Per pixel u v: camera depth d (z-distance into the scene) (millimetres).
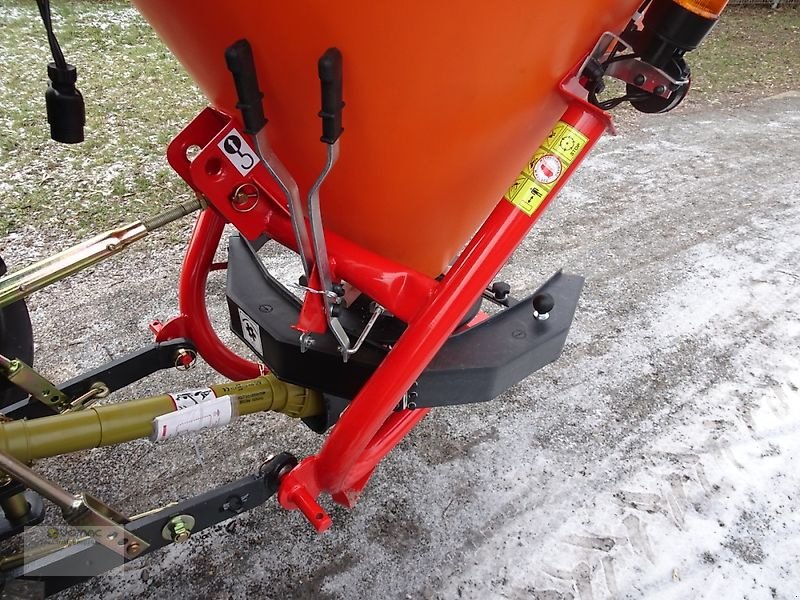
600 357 2795
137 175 3885
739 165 4945
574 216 4000
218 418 1464
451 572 1838
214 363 2025
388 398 1338
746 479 2229
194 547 1849
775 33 9344
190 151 1735
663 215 4098
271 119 1236
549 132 1400
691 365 2791
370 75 1099
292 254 3340
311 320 1372
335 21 1005
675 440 2379
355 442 1380
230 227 3580
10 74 5156
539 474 2191
